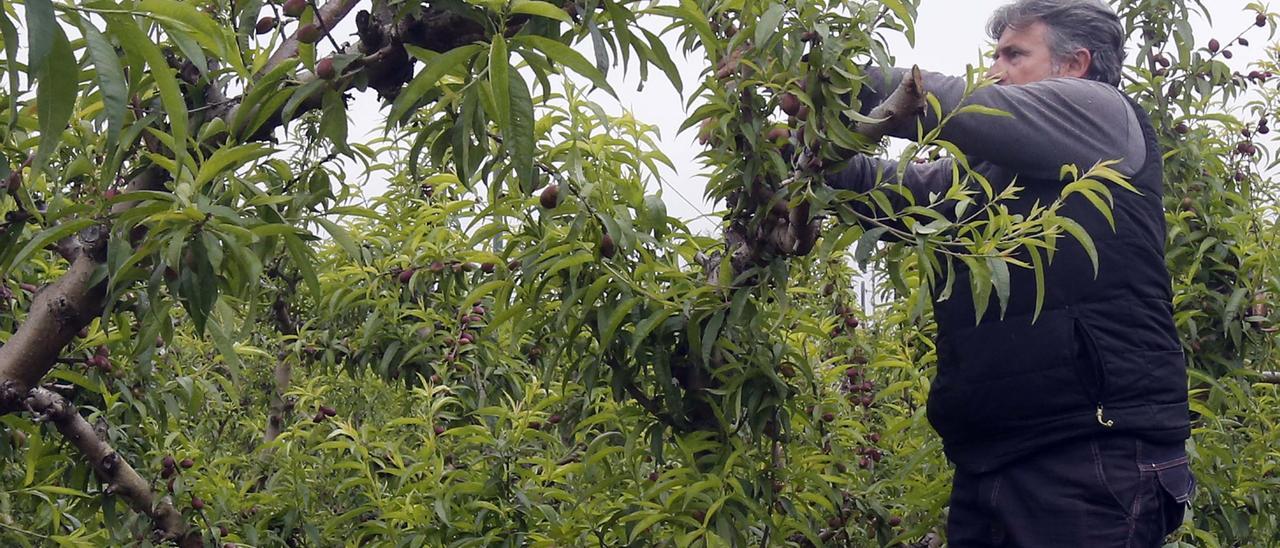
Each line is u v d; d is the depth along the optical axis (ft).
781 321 8.30
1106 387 7.29
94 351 8.46
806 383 9.55
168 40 6.02
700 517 8.10
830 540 9.62
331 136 5.99
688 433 8.31
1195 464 10.49
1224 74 12.93
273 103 5.91
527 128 4.75
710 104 7.32
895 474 10.23
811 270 9.99
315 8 5.75
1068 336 7.30
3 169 5.06
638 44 5.94
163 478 9.20
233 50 4.68
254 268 5.32
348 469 11.26
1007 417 7.49
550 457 9.96
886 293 10.80
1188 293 11.47
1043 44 8.70
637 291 7.43
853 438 10.39
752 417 7.98
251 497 10.25
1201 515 10.77
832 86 6.81
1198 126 13.23
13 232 6.00
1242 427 11.69
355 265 11.05
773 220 7.40
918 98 6.70
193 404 9.24
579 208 6.98
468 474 9.50
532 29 5.82
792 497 8.91
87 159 6.15
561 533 8.43
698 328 7.50
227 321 5.77
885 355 10.31
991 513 7.68
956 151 6.56
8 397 5.81
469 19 5.77
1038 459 7.47
